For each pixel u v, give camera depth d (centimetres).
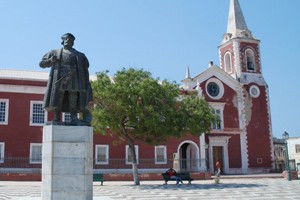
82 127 1080
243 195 1961
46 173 1051
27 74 4200
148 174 3675
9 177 3353
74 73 1138
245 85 5159
